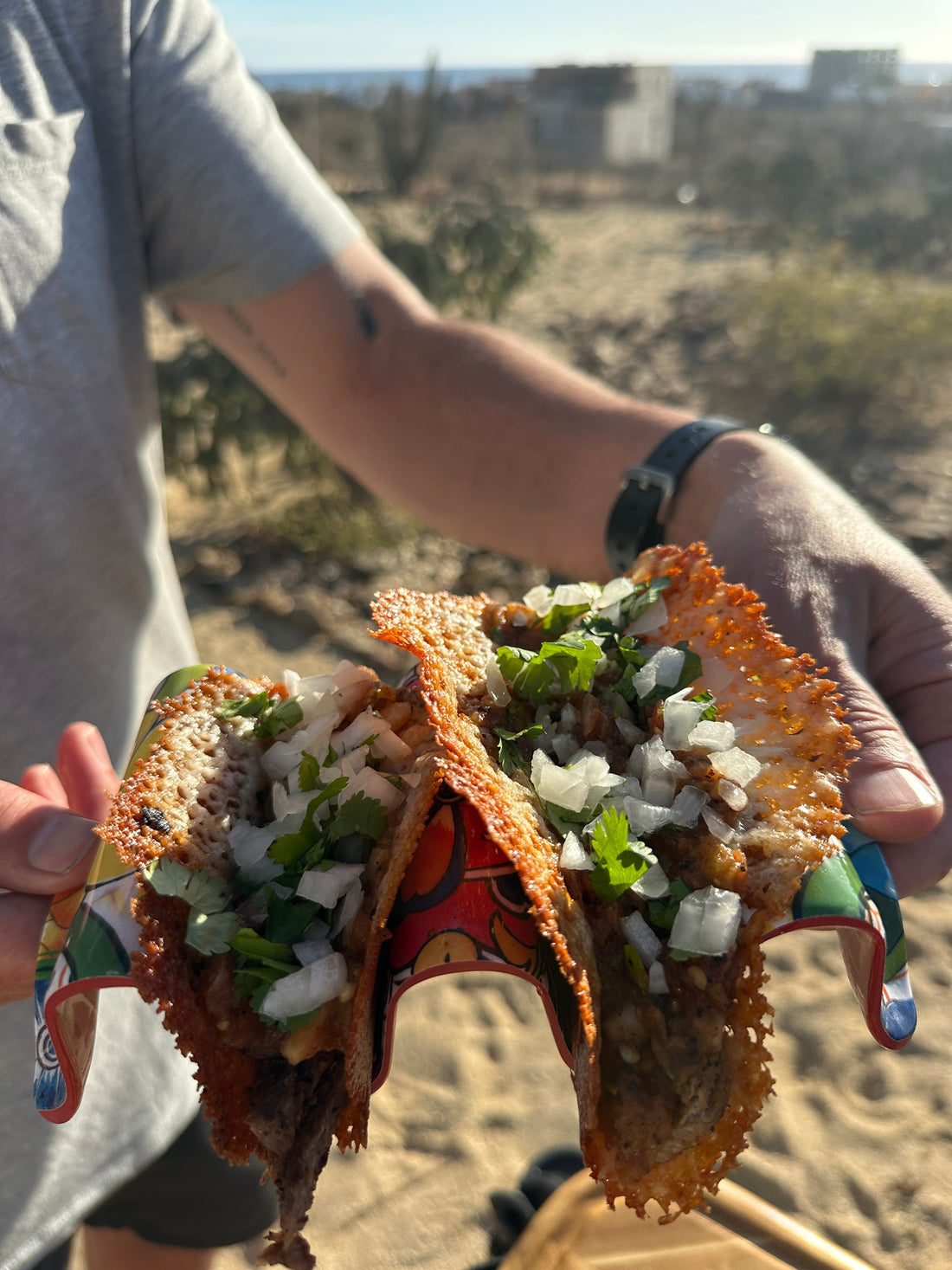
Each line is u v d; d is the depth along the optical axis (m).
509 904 0.20
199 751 0.22
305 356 0.39
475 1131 0.61
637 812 0.20
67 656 0.33
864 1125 0.59
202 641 1.08
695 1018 0.19
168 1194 0.40
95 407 0.33
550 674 0.23
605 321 2.42
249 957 0.19
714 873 0.20
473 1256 0.54
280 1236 0.19
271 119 0.40
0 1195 0.32
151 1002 0.18
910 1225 0.54
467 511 0.38
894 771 0.22
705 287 2.84
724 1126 0.18
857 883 0.20
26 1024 0.32
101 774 0.24
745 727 0.22
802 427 1.77
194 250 0.37
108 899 0.19
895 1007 0.20
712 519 0.30
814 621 0.26
